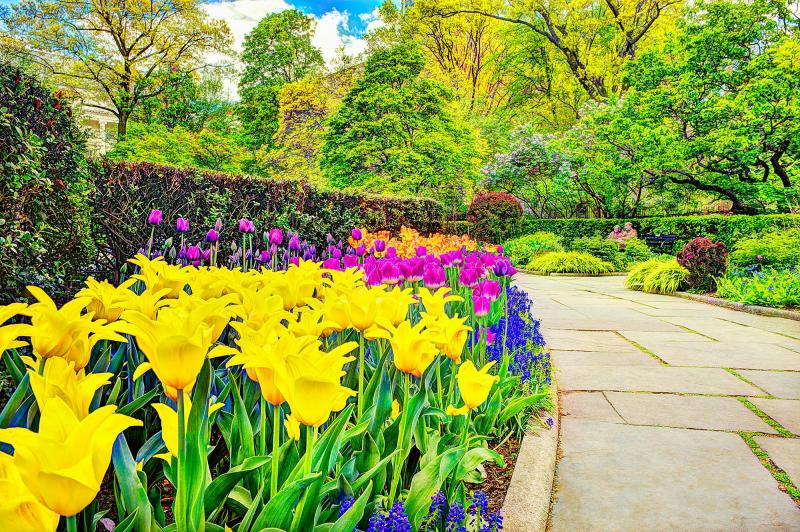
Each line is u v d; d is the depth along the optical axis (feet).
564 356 17.03
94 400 5.21
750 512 7.36
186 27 75.56
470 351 9.27
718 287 32.48
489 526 5.43
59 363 3.11
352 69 79.20
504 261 11.44
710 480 8.36
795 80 47.57
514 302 16.72
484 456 5.69
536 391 10.93
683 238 58.90
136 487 3.65
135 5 69.92
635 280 38.88
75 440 2.13
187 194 19.74
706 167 60.75
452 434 6.59
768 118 49.37
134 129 62.18
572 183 75.00
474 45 119.55
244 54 106.63
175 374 3.04
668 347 18.47
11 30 65.77
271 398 3.61
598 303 30.58
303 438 5.17
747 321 24.25
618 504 7.61
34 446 2.03
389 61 64.85
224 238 21.04
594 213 81.00
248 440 4.67
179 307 3.98
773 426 10.75
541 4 93.25
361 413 5.21
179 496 3.34
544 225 72.43
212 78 102.99
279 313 4.44
